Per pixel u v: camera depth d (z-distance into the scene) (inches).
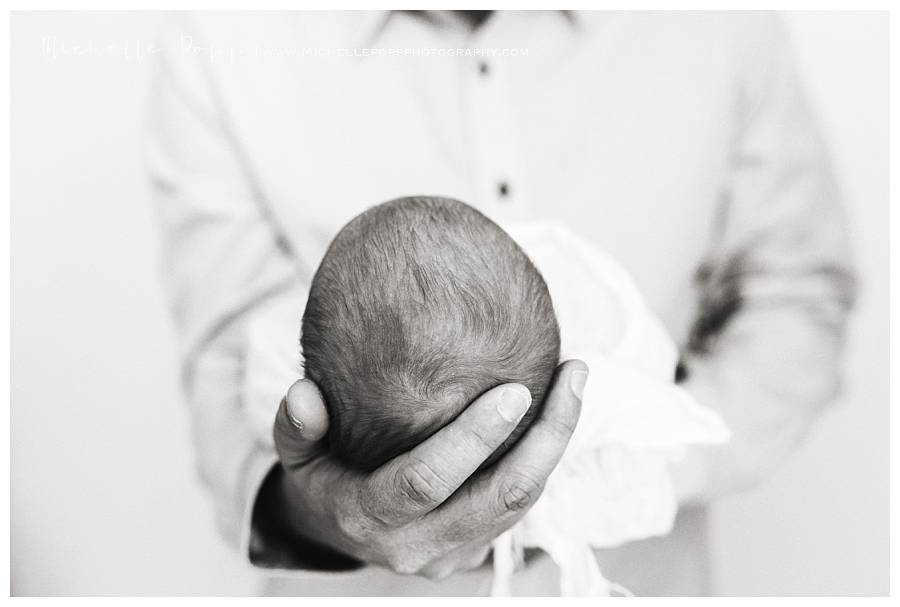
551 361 20.6
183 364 32.8
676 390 24.7
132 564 37.7
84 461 38.1
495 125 33.4
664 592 31.0
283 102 32.8
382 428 20.2
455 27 33.9
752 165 33.1
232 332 31.5
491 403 17.7
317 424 20.1
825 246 32.7
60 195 36.5
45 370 37.3
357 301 20.4
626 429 23.6
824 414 32.3
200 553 37.1
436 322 19.7
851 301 33.2
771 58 33.5
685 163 32.5
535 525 24.5
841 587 33.1
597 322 26.5
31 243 36.8
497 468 20.0
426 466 18.2
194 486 37.3
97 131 36.1
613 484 24.7
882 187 34.4
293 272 32.8
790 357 31.2
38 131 36.3
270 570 27.2
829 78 34.6
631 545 30.6
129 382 37.2
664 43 33.2
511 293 20.1
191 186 32.3
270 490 27.2
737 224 32.9
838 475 32.7
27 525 38.2
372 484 19.6
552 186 33.1
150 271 36.3
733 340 32.0
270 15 33.4
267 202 32.5
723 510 32.8
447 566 23.5
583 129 33.3
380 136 33.2
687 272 32.7
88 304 36.9
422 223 20.8
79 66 35.9
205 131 32.6
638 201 32.6
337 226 32.6
